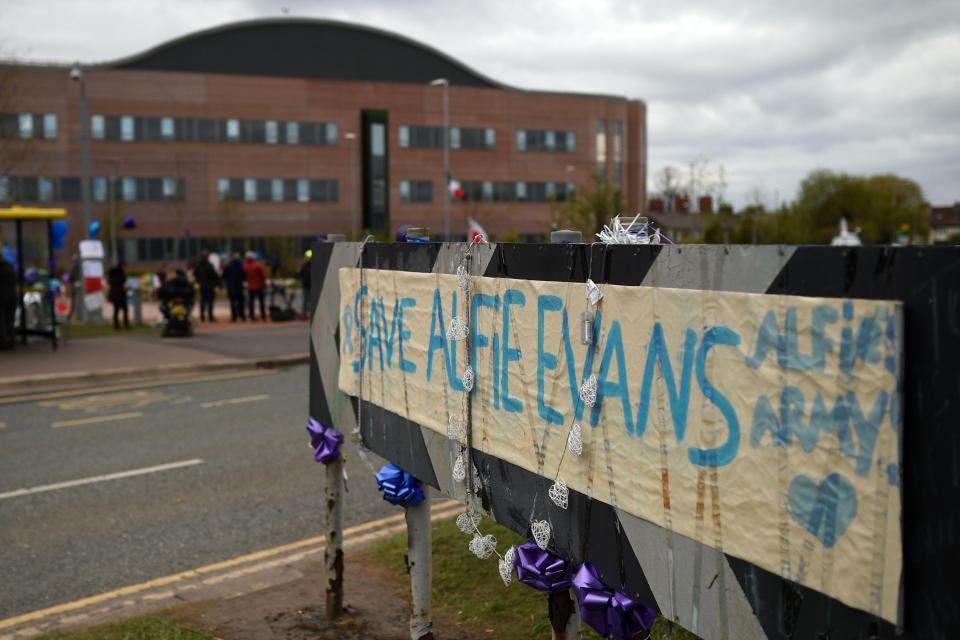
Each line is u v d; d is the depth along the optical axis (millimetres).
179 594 4848
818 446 1618
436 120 70562
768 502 1737
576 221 39656
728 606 1866
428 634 3643
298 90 66125
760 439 1745
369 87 68250
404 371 3369
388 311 3484
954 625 1396
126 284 21250
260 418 10266
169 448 8758
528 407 2555
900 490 1469
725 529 1854
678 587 2008
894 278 1477
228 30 65688
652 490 2064
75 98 59688
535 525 2539
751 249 1758
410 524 3602
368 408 3746
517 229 73312
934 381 1413
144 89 61688
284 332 19953
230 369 14570
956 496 1383
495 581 4566
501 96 72375
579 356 2309
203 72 63969
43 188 59031
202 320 22891
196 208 63531
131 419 10281
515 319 2598
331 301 4121
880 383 1494
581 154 75375
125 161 61344
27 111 58469
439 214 71000
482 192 72188
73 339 18188
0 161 42000
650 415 2053
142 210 61875
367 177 68562
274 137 65625
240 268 22859
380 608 4391
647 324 2045
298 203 66562
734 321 1794
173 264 62688
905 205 96312
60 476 7738
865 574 1539
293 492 7156
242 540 6023
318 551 5648
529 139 73562
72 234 59500
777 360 1696
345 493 7020
